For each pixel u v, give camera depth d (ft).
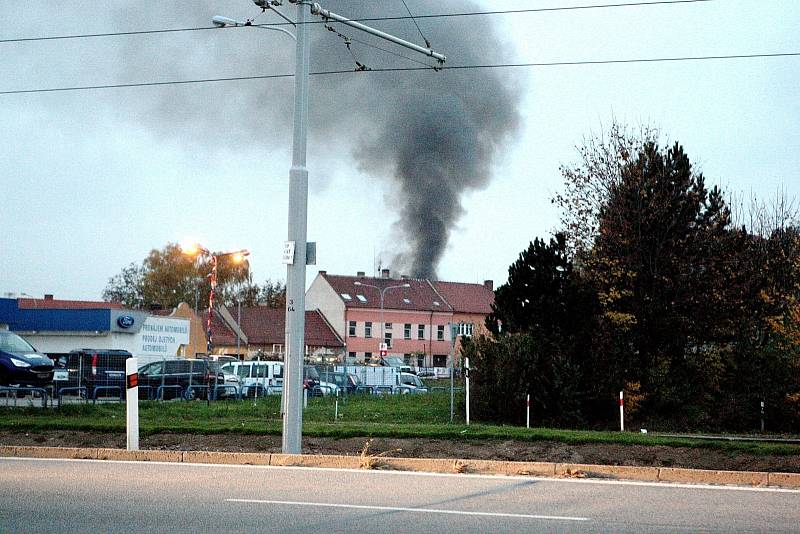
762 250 125.39
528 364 100.83
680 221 114.42
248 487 40.47
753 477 44.32
